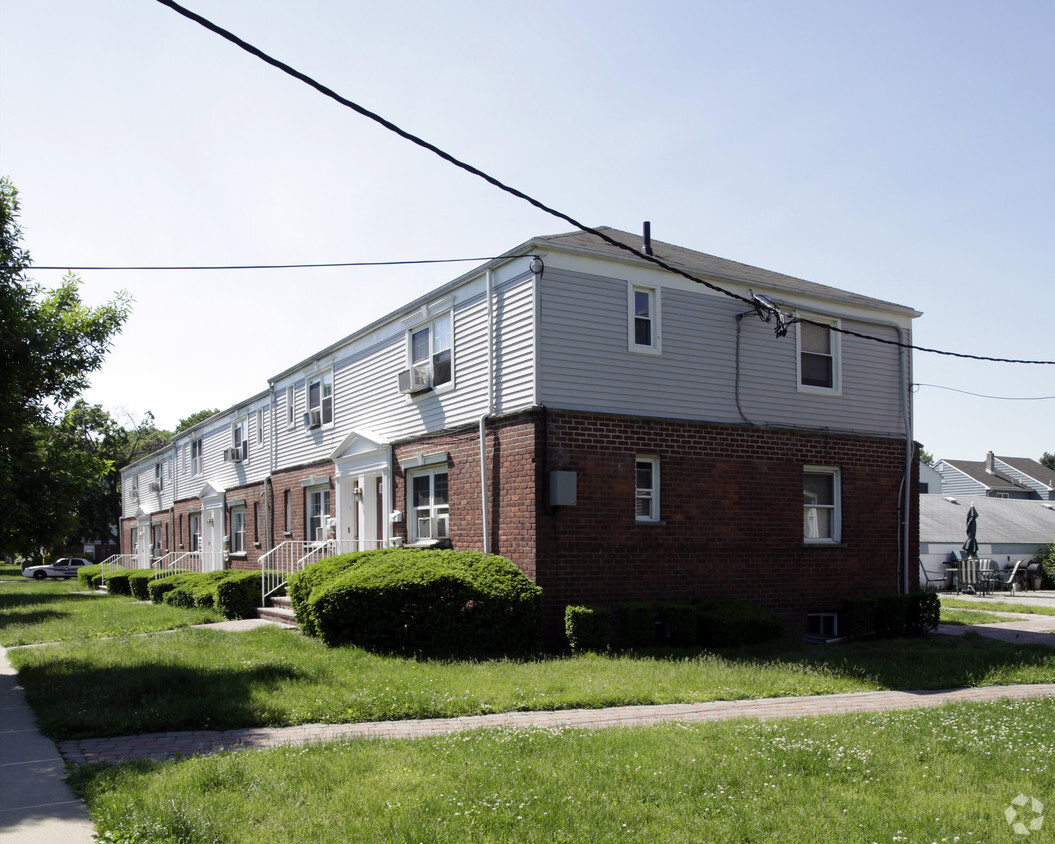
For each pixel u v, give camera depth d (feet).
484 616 41.34
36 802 19.21
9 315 39.24
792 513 53.21
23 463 39.96
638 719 27.96
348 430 68.28
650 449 47.83
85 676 34.60
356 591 42.27
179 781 19.56
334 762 21.07
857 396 57.52
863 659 41.01
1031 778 20.53
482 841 16.06
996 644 47.39
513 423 46.01
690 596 48.44
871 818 17.65
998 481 201.05
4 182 39.29
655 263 49.14
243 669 35.06
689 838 16.55
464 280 51.42
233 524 97.81
